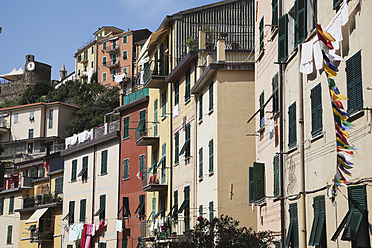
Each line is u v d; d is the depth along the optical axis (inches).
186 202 1481.3
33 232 2389.3
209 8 1684.3
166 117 1732.3
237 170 1245.1
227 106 1269.7
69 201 2269.9
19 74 5561.0
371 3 649.0
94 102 3981.3
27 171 2669.8
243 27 1673.2
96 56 4781.0
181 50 1672.0
